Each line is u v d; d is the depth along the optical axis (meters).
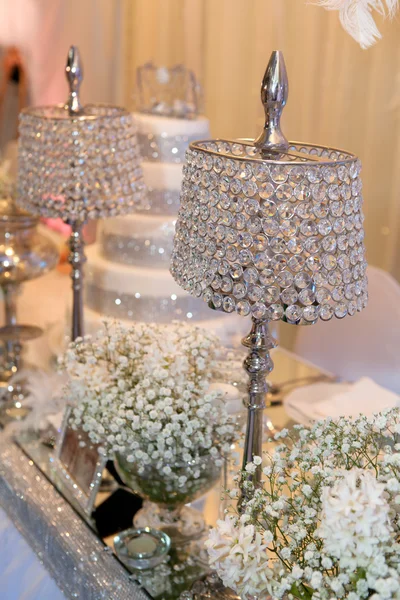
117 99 2.72
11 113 3.35
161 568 1.07
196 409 1.03
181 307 1.47
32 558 1.24
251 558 0.76
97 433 1.10
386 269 2.12
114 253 1.56
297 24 1.96
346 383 1.59
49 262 1.79
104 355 1.14
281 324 2.21
